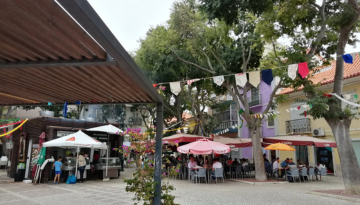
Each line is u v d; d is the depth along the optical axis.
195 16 15.37
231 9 10.11
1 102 6.58
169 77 17.19
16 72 4.21
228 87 15.62
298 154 20.95
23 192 10.75
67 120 15.44
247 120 15.20
